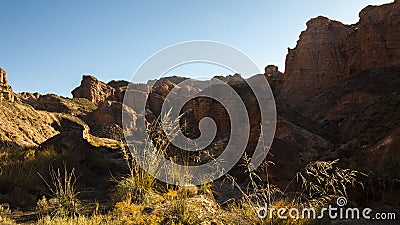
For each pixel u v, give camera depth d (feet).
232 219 20.54
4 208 25.91
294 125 102.63
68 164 41.86
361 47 207.31
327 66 223.30
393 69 170.50
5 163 37.88
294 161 49.52
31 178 33.73
